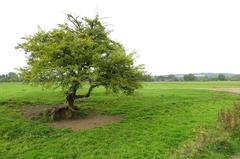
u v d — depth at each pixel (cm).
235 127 2127
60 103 3559
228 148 1781
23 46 2953
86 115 3031
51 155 2112
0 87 5953
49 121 2828
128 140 2289
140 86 3055
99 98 3994
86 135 2427
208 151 1709
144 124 2677
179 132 2391
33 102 3578
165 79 17625
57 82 2812
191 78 16550
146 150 2050
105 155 2053
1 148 2280
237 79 16362
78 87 2859
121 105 3531
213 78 17425
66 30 3075
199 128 2412
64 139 2373
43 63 2733
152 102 3766
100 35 3103
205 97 4347
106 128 2581
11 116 2945
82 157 2048
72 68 2683
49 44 2875
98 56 2788
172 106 3522
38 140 2400
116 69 2900
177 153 1788
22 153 2189
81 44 2798
